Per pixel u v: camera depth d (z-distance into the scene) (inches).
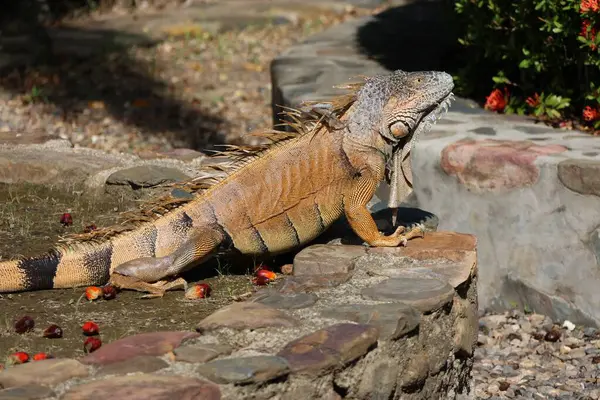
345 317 214.1
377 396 209.6
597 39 342.0
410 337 218.2
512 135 344.8
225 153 250.2
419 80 244.2
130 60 609.0
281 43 660.1
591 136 342.6
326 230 261.7
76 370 190.2
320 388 195.5
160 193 313.6
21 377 186.7
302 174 247.6
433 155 333.7
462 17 422.3
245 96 565.3
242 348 201.8
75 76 577.6
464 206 330.6
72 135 488.4
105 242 244.7
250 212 245.9
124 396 177.5
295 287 230.1
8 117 508.1
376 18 573.6
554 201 313.3
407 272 240.2
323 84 417.7
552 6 352.5
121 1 729.0
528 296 322.0
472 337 252.5
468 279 242.1
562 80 373.4
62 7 698.2
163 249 243.0
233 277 253.6
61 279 242.2
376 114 244.8
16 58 588.1
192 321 224.5
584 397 273.9
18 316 227.5
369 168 245.9
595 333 309.9
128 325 222.4
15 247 270.4
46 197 315.9
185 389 180.7
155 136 495.8
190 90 570.9
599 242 306.8
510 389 278.5
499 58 390.9
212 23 688.4
